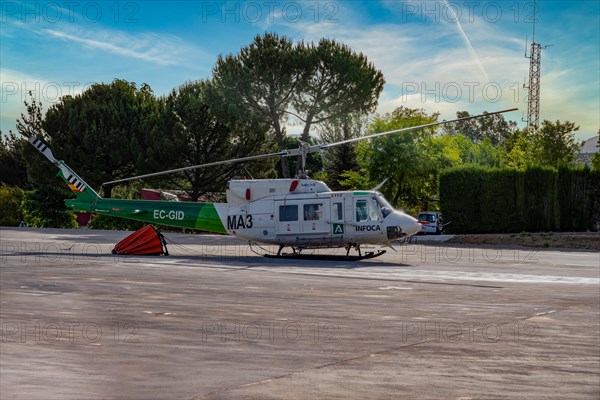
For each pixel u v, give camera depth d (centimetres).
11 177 7706
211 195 5756
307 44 4825
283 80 4706
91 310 1149
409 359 799
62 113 5550
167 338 909
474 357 816
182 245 3200
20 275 1717
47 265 2019
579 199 4088
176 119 5306
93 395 630
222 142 5344
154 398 623
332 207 2333
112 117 5425
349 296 1370
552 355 832
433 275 1811
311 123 4925
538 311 1188
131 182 5806
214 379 694
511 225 4009
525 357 820
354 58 4853
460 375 727
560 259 2436
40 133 5741
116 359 780
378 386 673
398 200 5403
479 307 1231
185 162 5325
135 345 860
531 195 4019
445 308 1216
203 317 1086
